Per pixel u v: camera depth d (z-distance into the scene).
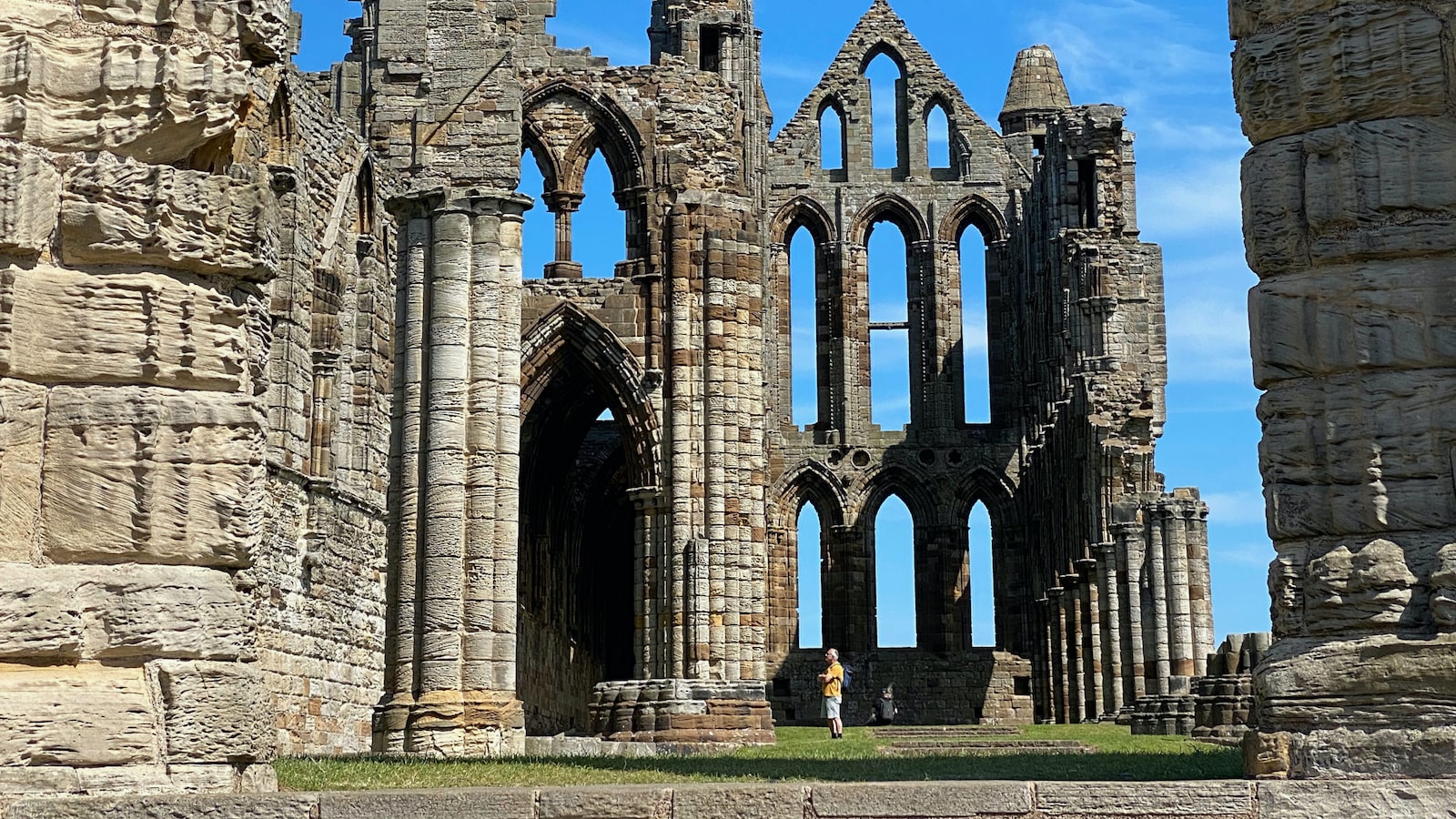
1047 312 76.06
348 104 55.06
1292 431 16.20
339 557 48.94
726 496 57.56
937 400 87.25
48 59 14.45
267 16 15.19
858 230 88.69
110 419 14.19
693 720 54.09
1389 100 16.16
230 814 13.09
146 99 14.52
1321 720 15.33
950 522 86.12
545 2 59.91
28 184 14.20
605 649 83.56
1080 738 45.84
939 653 84.81
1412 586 15.45
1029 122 91.94
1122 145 70.38
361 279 52.81
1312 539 16.11
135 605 14.01
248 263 14.74
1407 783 13.42
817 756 31.91
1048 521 74.69
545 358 58.22
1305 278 16.27
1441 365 15.83
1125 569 58.59
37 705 13.61
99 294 14.29
